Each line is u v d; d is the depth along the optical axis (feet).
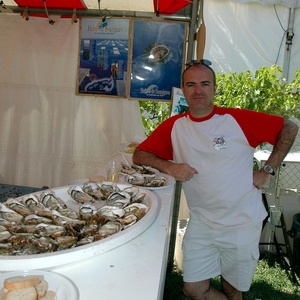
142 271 3.22
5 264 3.06
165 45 10.15
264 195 10.77
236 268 6.95
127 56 10.27
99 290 2.91
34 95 10.83
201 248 6.98
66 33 10.41
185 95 6.48
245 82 11.07
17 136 11.07
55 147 11.09
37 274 2.96
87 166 11.12
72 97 10.78
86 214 4.47
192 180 6.72
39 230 3.95
